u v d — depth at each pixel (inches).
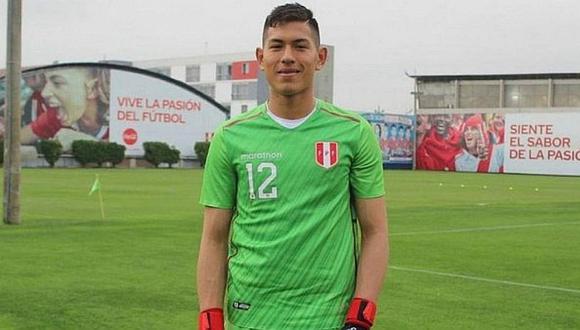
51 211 793.6
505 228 711.7
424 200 1079.6
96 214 770.8
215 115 2479.1
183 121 2395.4
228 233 135.7
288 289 128.4
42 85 2100.1
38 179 1439.5
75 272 420.8
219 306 135.0
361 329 127.4
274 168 128.2
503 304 355.9
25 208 824.3
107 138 2222.0
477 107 2615.7
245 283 130.2
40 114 2096.5
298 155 128.1
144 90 2300.7
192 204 914.1
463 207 959.0
